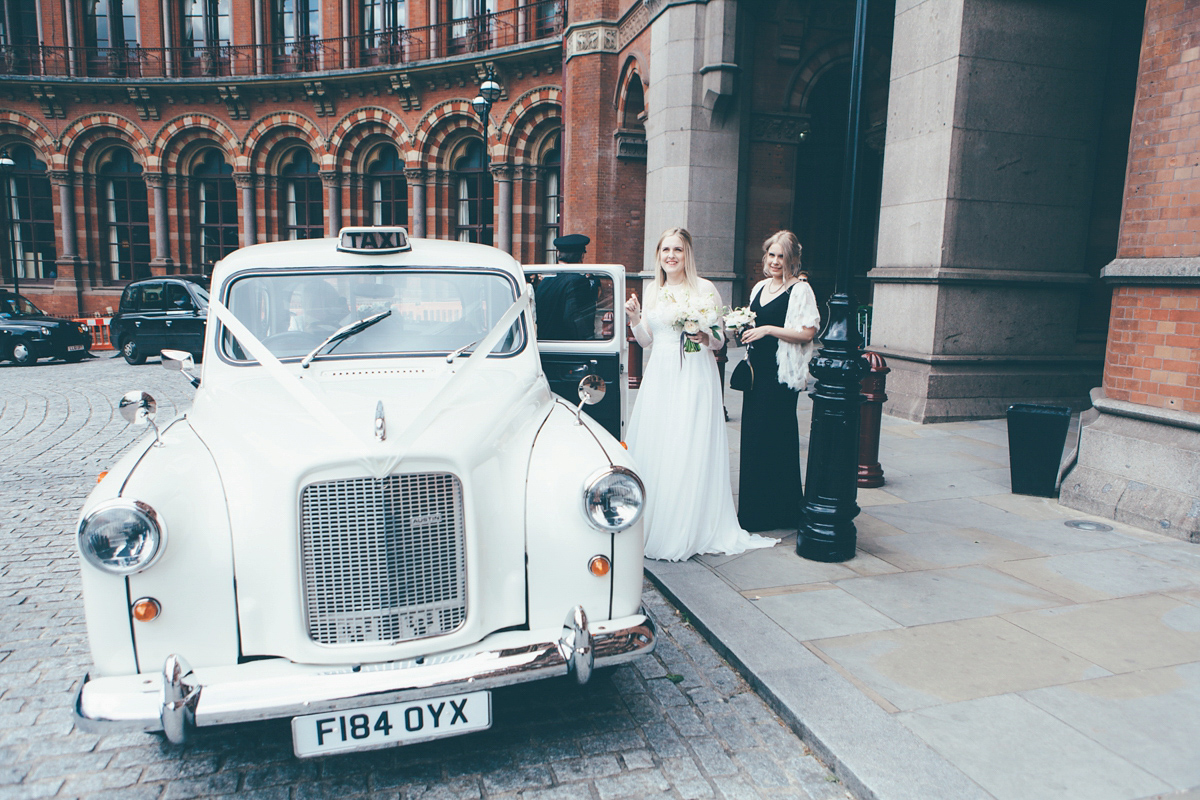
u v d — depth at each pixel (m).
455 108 21.98
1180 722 2.73
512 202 21.73
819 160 18.66
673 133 13.77
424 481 2.42
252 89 23.86
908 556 4.42
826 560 4.31
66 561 4.54
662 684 3.16
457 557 2.47
